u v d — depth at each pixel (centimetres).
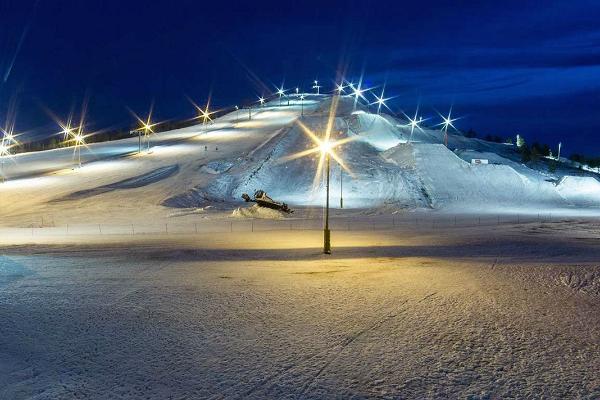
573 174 10694
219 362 727
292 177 7131
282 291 1226
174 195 5884
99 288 1281
